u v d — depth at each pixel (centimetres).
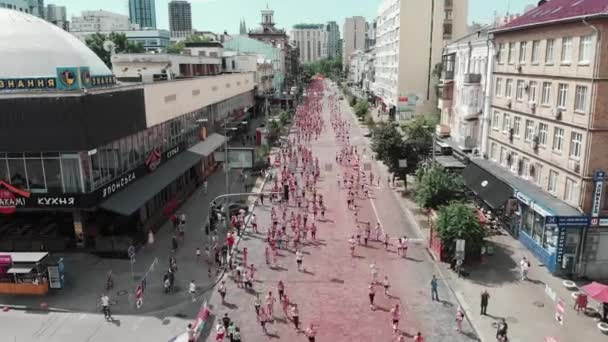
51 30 3328
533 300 2648
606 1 2745
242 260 3228
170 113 4175
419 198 3800
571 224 2809
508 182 3550
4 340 2261
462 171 4362
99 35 9812
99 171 3036
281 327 2412
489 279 2914
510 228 3638
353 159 6425
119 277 2914
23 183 2922
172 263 3003
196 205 4388
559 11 3222
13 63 3061
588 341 2248
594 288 2395
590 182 2789
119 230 3400
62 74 2756
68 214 3338
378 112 10769
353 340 2294
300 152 6875
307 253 3356
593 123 2722
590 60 2728
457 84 5128
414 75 8481
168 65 5662
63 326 2391
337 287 2845
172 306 2603
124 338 2289
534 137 3378
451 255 3120
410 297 2714
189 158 4509
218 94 5991
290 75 17875
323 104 14325
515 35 3709
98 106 2864
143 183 3534
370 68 14025
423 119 5616
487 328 2375
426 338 2300
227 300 2691
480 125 4456
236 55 9194
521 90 3641
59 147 2777
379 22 11519
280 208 4362
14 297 2667
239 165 3750
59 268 2709
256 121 9256
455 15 8331
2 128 2769
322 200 4509
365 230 3716
